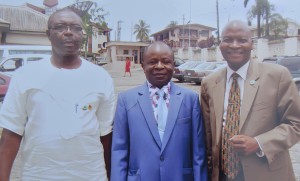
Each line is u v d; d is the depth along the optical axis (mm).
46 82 2191
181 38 61625
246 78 2406
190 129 2490
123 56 45812
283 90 2340
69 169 2193
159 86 2516
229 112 2430
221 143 2469
